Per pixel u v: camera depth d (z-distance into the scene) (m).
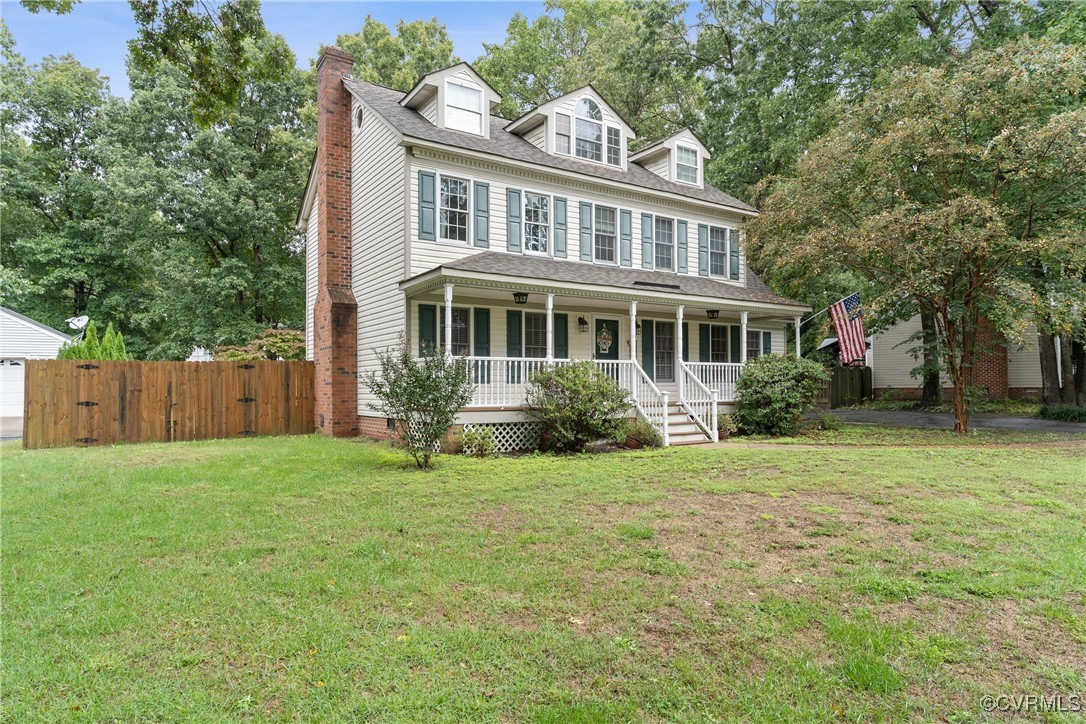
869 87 20.12
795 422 14.07
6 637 3.35
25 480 7.85
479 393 11.52
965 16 19.84
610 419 11.46
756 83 22.95
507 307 13.69
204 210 22.77
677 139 17.20
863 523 5.66
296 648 3.26
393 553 4.83
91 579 4.23
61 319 27.91
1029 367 21.98
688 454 10.30
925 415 19.58
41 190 26.83
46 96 27.00
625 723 2.61
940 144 12.67
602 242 15.03
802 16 21.86
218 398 13.88
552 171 13.84
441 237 12.58
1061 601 3.83
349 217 15.20
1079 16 14.48
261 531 5.44
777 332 19.11
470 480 7.91
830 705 2.75
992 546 4.91
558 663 3.12
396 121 12.46
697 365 14.95
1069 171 11.83
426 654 3.19
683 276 16.33
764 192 20.48
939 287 13.09
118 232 24.59
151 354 25.22
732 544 5.07
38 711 2.68
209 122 8.90
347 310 14.42
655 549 4.93
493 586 4.13
